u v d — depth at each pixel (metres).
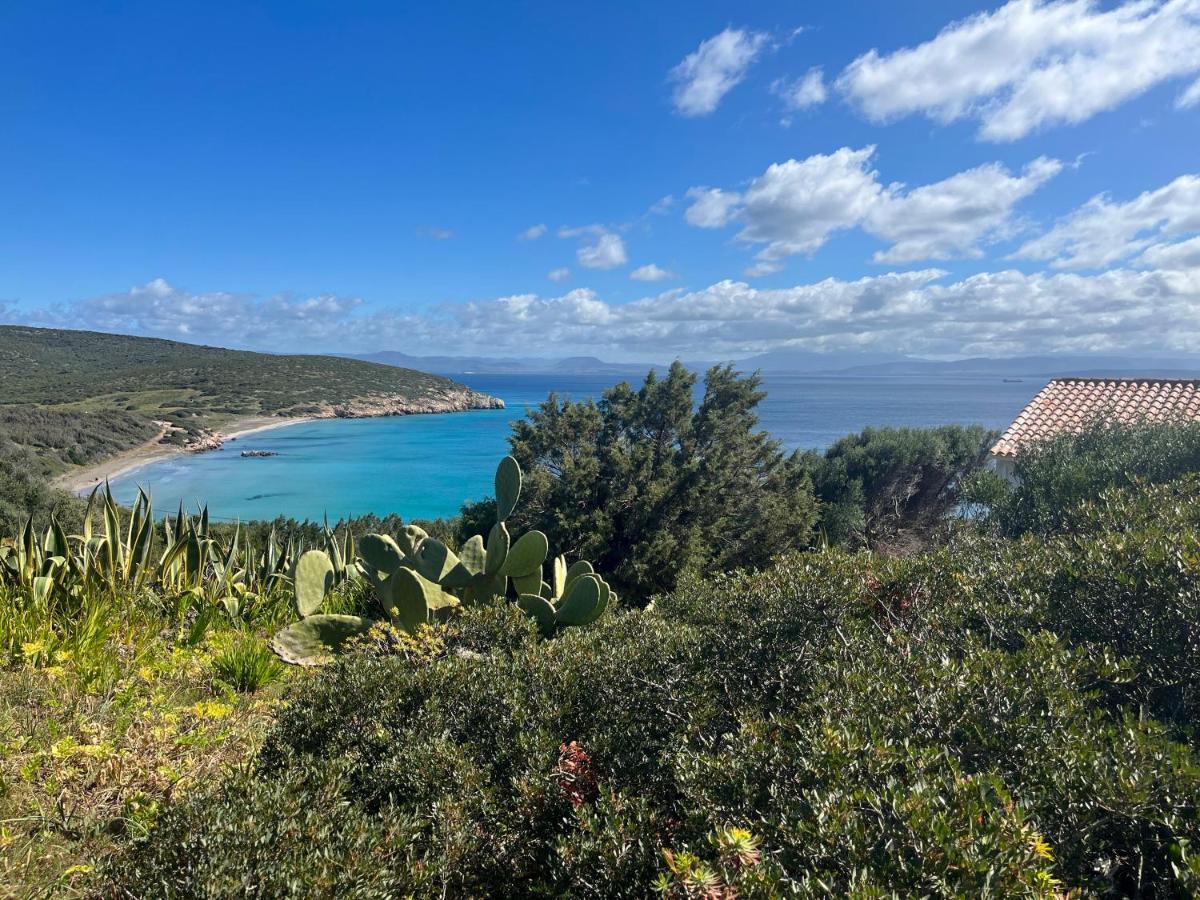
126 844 2.46
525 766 2.67
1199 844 1.88
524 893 2.40
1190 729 2.64
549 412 18.41
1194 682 2.84
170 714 3.78
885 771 2.03
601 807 2.28
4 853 2.62
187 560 7.07
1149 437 7.51
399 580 5.94
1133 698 2.88
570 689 3.13
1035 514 6.65
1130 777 1.96
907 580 3.72
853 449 23.89
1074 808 1.99
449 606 6.71
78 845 2.73
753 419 18.92
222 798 2.38
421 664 3.63
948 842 1.67
